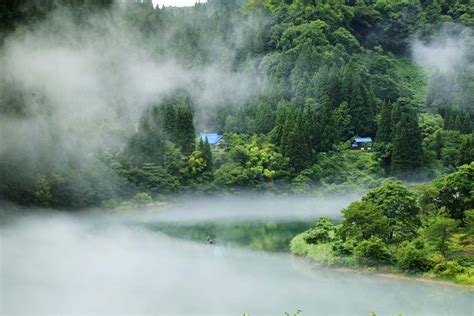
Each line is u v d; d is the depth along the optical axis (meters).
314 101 146.62
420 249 56.78
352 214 60.50
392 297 49.59
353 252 59.28
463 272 52.72
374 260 57.28
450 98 157.62
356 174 123.25
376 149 130.50
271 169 123.12
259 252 69.06
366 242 57.47
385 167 128.25
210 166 121.44
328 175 123.38
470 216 60.34
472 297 48.88
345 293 50.91
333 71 149.25
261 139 133.38
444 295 49.59
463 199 65.56
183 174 118.44
